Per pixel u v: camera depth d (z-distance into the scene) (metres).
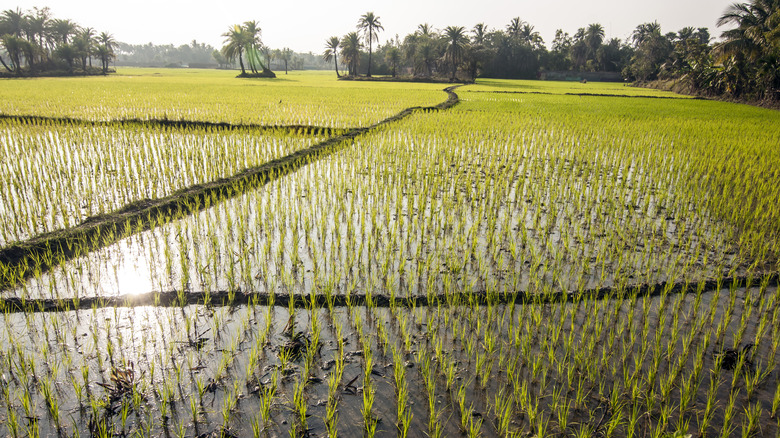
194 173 9.41
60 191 8.02
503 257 5.85
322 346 4.07
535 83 61.25
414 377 3.67
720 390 3.55
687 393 3.31
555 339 4.11
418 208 7.50
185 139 12.98
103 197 7.92
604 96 35.06
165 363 3.79
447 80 61.12
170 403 3.37
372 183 8.84
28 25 72.12
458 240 6.34
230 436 3.09
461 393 3.45
